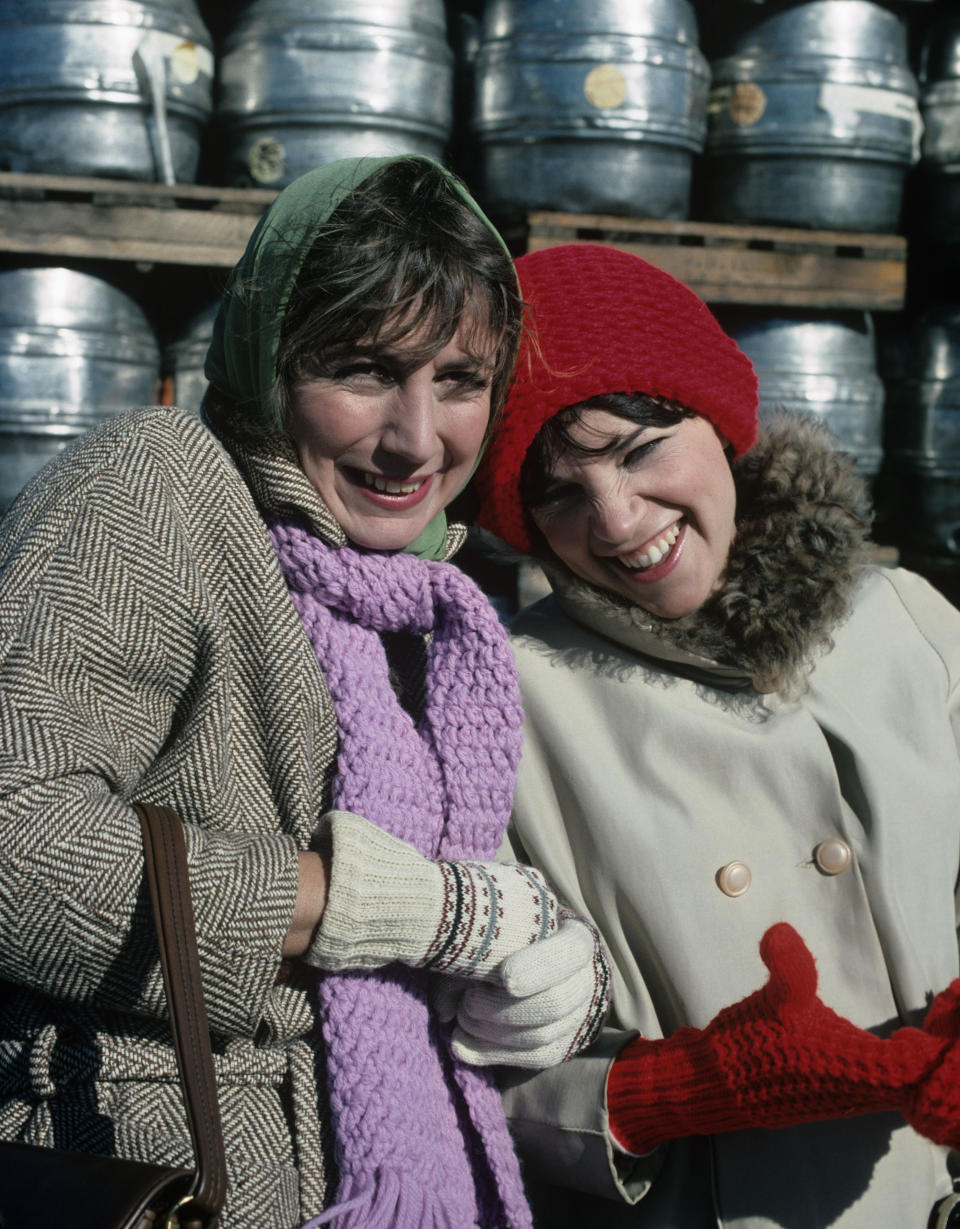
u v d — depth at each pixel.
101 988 1.02
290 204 1.13
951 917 1.39
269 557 1.17
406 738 1.20
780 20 3.00
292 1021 1.13
